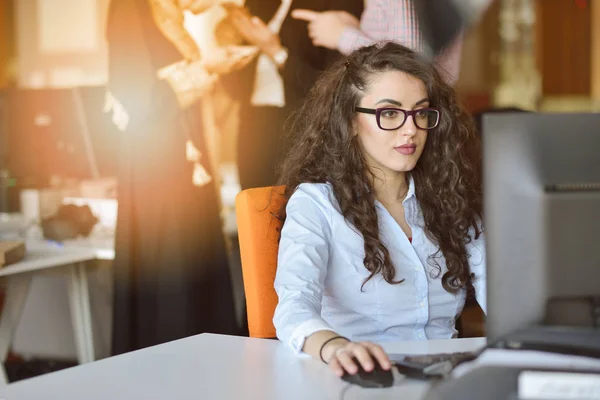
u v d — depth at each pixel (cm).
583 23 729
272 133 343
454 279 160
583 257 93
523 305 95
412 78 154
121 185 307
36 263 252
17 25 549
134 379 112
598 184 93
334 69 165
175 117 321
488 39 705
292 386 108
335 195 157
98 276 318
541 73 729
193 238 320
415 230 160
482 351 103
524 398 82
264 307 156
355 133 158
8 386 109
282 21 338
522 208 94
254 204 159
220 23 331
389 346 128
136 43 313
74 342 328
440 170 164
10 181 330
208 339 137
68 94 310
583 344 93
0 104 324
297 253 147
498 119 94
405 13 334
